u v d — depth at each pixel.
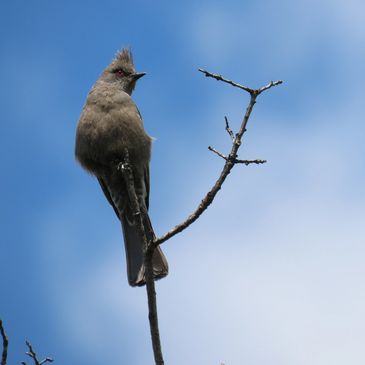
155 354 7.92
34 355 7.89
